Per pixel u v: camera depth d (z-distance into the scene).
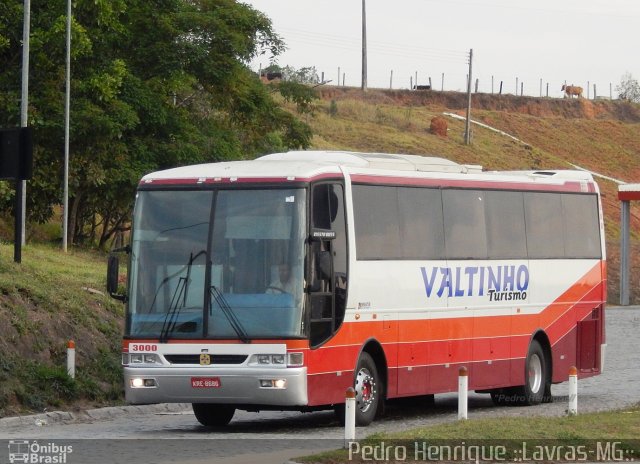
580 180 32.06
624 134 156.50
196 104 61.91
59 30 49.78
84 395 27.56
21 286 30.61
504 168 129.38
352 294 23.86
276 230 22.69
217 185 23.14
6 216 57.16
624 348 48.84
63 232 49.44
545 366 30.38
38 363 27.64
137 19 56.75
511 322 29.05
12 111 50.12
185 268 22.86
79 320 30.81
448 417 26.55
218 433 23.11
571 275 31.31
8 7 50.78
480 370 27.91
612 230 117.25
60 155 52.28
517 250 29.39
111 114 52.72
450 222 27.22
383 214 25.12
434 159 27.52
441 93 155.62
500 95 160.88
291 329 22.22
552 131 150.50
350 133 124.38
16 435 22.70
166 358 22.64
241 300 22.50
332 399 23.06
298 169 23.12
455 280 27.17
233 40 57.28
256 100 62.75
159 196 23.39
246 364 22.25
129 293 23.11
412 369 25.69
